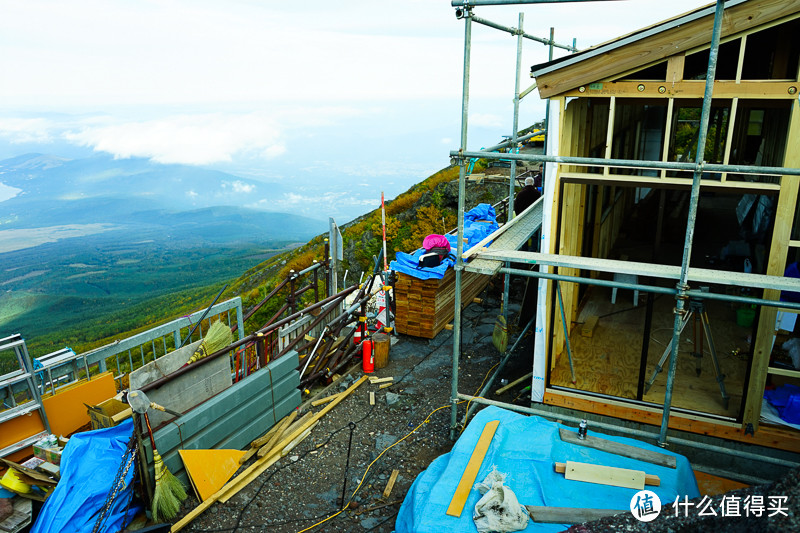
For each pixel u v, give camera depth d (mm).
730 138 5016
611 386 6469
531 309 9516
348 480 5711
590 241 8383
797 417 5566
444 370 8297
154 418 5270
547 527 3842
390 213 28719
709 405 5980
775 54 5297
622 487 4281
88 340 126875
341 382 7867
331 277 9039
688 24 4855
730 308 8500
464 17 4855
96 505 4680
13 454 5094
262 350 6965
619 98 5883
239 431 6078
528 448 4793
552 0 4645
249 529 4973
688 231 4344
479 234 10836
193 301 136125
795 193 4879
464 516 4012
